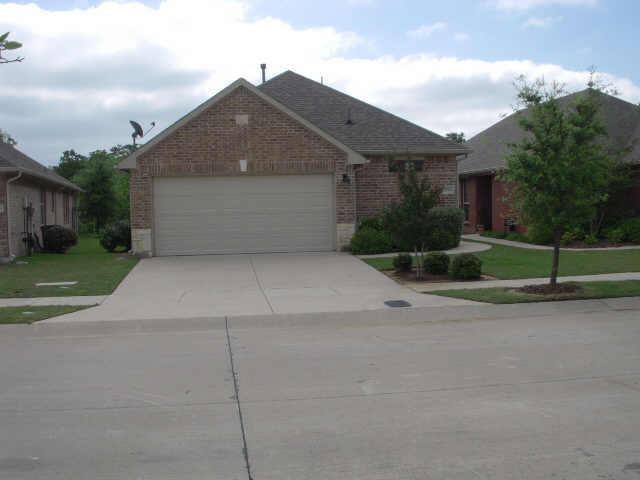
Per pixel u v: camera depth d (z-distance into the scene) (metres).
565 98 18.56
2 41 4.09
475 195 28.89
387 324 10.69
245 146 19.69
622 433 5.34
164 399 6.56
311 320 10.97
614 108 23.89
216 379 7.30
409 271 15.82
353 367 7.74
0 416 6.06
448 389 6.73
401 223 14.71
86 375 7.56
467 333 9.72
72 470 4.77
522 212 12.65
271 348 8.91
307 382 7.11
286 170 19.83
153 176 19.61
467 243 22.73
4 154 21.91
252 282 14.78
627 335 9.33
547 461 4.78
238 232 20.03
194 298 12.85
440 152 22.09
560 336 9.34
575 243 21.02
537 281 13.94
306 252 20.14
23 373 7.68
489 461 4.80
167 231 19.83
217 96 19.44
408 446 5.13
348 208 20.06
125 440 5.39
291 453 5.04
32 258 21.27
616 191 20.77
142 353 8.72
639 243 20.44
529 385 6.82
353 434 5.43
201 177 19.86
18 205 22.16
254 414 6.02
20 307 11.85
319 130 19.78
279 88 25.64
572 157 11.91
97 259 20.45
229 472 4.70
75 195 37.56
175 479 4.59
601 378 7.05
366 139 22.44
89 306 12.00
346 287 13.93
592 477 4.50
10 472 4.74
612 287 12.72
